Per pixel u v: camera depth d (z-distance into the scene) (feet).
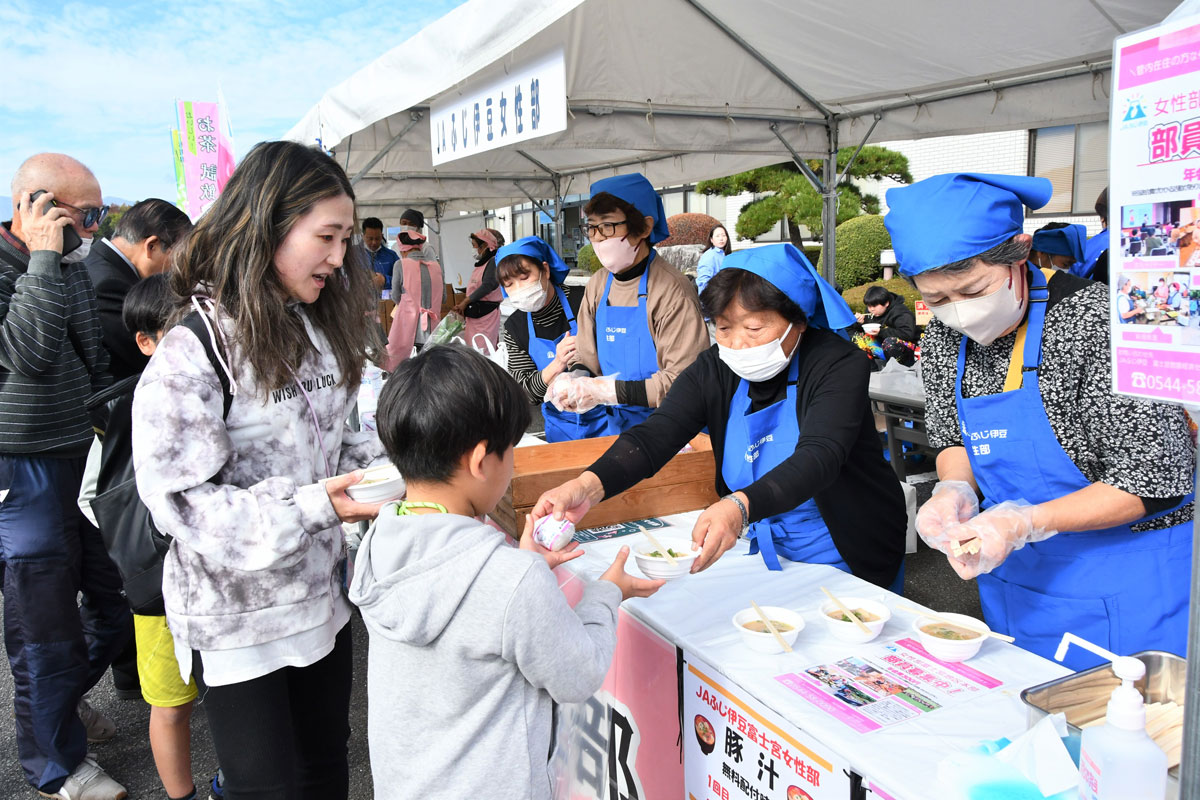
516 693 3.81
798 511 6.49
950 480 5.57
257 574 4.86
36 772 8.23
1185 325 2.35
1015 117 16.06
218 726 5.06
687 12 13.91
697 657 4.91
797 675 4.55
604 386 9.26
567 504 5.59
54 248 7.63
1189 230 2.30
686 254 46.24
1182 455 4.61
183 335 4.61
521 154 28.60
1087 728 3.04
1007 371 5.25
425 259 24.58
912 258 4.84
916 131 18.15
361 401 12.44
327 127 13.58
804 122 19.34
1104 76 14.30
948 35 13.64
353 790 8.43
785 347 5.93
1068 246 12.92
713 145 18.76
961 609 11.79
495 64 10.15
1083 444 4.98
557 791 4.44
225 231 4.63
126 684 10.48
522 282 11.46
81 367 8.34
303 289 4.90
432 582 3.65
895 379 15.90
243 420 4.80
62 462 8.09
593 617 4.14
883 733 3.92
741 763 4.62
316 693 5.47
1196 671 2.34
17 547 7.88
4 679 11.30
